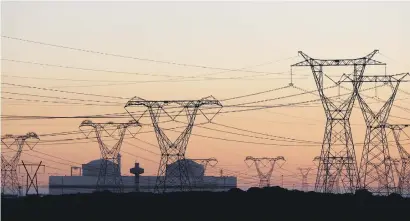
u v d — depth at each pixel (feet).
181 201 491.72
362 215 416.26
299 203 481.46
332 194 522.06
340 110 520.83
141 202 492.13
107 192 559.79
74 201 504.84
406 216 410.93
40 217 410.52
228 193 527.40
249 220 394.11
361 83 518.37
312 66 501.56
